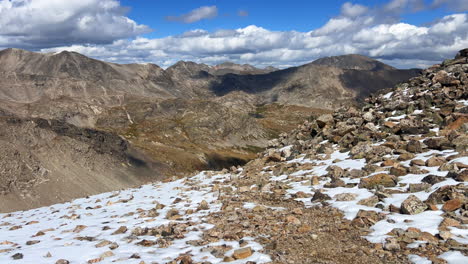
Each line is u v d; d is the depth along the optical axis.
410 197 11.96
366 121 25.12
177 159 177.25
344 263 9.05
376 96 33.28
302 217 12.84
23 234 15.26
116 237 12.55
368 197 13.66
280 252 9.74
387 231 10.59
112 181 133.38
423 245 9.33
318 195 14.80
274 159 25.20
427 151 17.56
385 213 11.96
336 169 17.53
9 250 11.99
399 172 15.29
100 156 145.50
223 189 19.09
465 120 19.27
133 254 10.37
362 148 19.78
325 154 22.55
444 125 20.23
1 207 95.56
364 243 10.09
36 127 140.88
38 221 18.80
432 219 10.89
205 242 11.16
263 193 17.38
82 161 136.00
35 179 113.44
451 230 9.93
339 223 11.81
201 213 15.12
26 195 105.25
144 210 17.22
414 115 22.98
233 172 25.67
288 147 27.11
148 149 182.62
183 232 12.43
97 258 10.20
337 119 29.14
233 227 12.28
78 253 10.95
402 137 20.14
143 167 155.62
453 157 15.41
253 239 10.98
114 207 19.53
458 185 12.25
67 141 142.38
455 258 8.41
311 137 29.30
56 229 15.52
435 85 26.17
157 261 9.76
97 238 12.65
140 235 12.66
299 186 17.45
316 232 11.27
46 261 10.30
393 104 25.92
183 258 9.48
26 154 122.31
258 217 13.13
